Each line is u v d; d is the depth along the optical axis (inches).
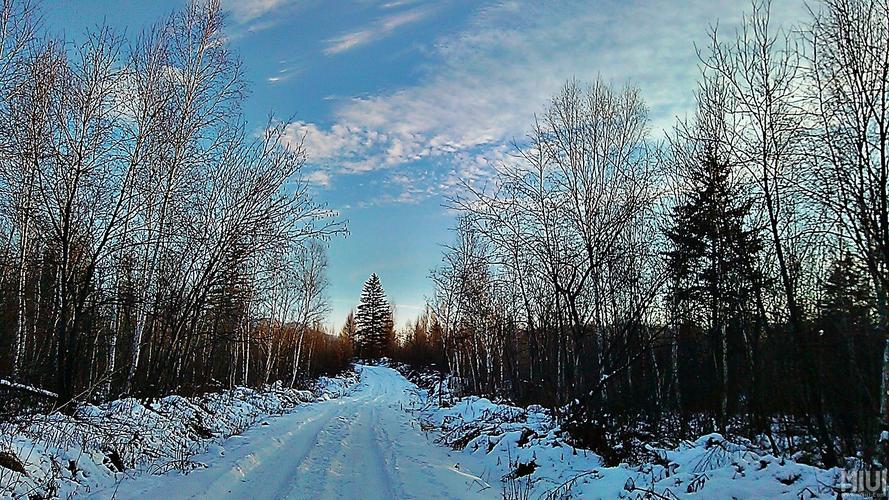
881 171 393.7
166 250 692.1
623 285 669.3
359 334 3614.7
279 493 364.2
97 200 581.6
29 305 641.0
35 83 557.6
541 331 887.7
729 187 573.3
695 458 395.9
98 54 581.9
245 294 808.9
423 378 2336.4
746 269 549.0
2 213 586.6
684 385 914.7
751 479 321.1
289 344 1766.7
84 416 474.9
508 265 692.7
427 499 357.1
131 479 388.5
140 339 705.0
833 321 469.7
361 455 529.3
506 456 506.9
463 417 817.5
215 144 742.5
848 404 436.8
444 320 1627.7
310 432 702.5
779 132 467.2
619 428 561.6
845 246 429.7
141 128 641.0
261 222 738.2
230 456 486.0
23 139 545.0
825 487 296.2
